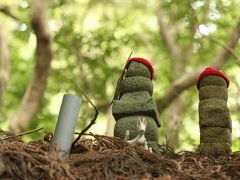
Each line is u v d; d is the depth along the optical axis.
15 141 2.69
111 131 7.12
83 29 8.80
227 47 7.95
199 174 2.45
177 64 9.56
